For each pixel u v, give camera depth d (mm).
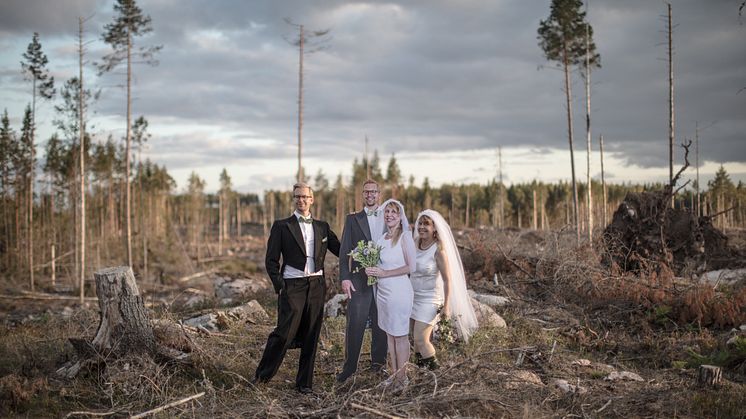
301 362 6012
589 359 7566
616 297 10344
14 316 16594
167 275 27344
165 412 5273
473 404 5199
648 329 8734
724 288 10383
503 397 5473
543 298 11023
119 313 6512
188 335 7238
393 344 5836
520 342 7816
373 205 6199
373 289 6086
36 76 25812
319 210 66812
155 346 6652
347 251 6086
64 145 27516
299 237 5996
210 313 9484
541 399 5559
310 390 5918
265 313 10102
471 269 13211
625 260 12930
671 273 11062
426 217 6094
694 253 13539
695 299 9023
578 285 10898
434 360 6066
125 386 5934
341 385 5969
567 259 11695
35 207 33094
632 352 7988
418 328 6059
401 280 5848
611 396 5652
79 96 23156
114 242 35625
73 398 5859
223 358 6969
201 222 62375
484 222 58125
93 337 6828
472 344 7406
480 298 10469
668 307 9172
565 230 13516
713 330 8648
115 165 35625
